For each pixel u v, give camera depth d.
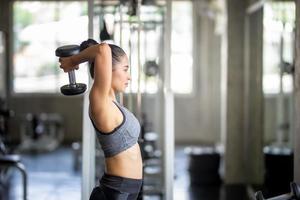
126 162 2.71
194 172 7.14
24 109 11.91
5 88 9.21
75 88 2.79
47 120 11.15
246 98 6.98
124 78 2.76
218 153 7.24
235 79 7.04
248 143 7.01
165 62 4.46
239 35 7.00
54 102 11.92
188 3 11.91
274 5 7.54
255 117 6.98
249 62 6.96
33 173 7.94
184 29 11.91
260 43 6.96
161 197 5.92
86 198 4.12
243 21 6.99
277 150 7.41
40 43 12.02
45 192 6.60
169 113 4.44
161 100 6.47
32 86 12.02
